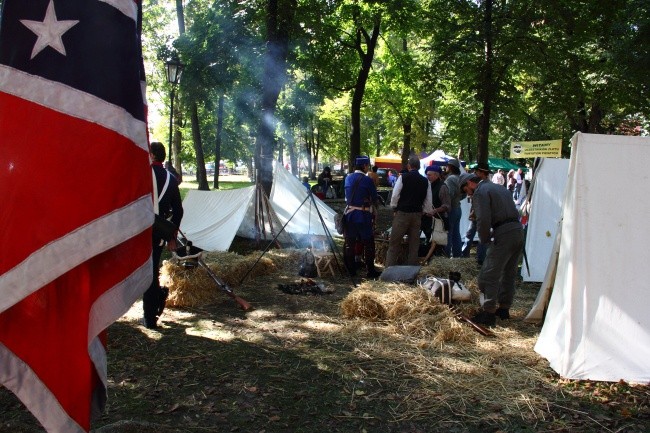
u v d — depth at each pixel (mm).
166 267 6477
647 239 4523
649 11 14266
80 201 2025
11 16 2109
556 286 4801
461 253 10195
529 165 40688
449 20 15188
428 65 19234
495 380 4328
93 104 2070
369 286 6223
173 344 5066
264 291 7281
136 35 2217
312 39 16844
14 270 1959
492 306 5738
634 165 4551
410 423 3674
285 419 3701
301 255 9312
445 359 4762
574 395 4098
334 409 3857
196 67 14891
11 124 2029
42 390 2049
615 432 3566
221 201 10719
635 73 14664
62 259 1983
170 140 14219
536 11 14453
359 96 20688
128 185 2113
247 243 10891
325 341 5227
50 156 2021
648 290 4477
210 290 6738
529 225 8219
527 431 3578
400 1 16797
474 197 5656
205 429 3520
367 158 8188
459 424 3664
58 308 2094
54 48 2084
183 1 23719
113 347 4930
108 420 3588
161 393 4023
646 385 4273
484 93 14531
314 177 48812
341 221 8250
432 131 37469
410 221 7914
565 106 15953
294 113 19141
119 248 2166
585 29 15000
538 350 4895
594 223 4492
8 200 1998
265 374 4426
